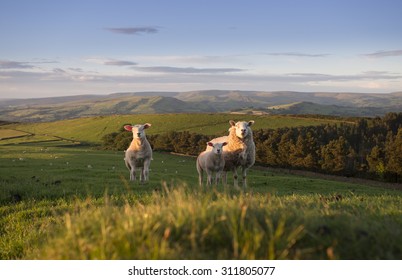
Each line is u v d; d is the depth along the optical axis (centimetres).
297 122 12912
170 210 602
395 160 6894
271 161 8438
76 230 579
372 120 10994
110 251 521
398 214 716
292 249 524
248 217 581
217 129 12925
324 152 7856
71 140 13112
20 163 4084
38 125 17738
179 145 9712
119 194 1470
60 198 1412
